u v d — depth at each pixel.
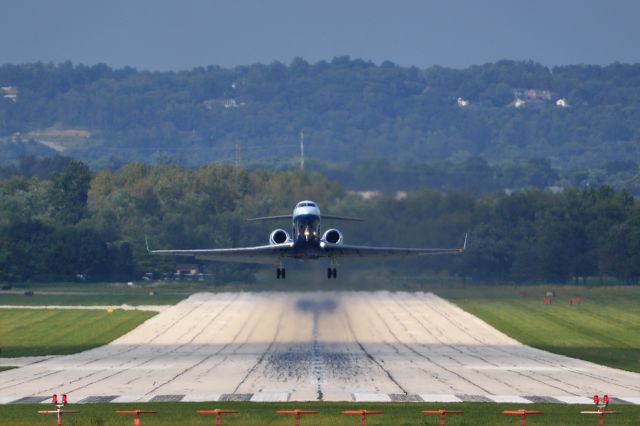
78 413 180.12
